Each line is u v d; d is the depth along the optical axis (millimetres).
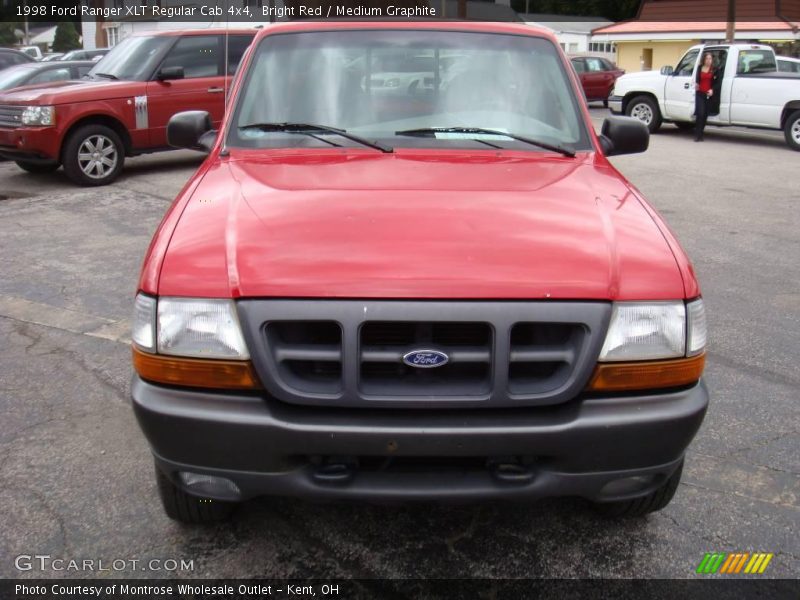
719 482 3299
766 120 14398
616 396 2328
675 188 10039
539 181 2943
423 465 2354
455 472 2340
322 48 3641
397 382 2266
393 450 2230
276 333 2262
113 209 8359
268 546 2842
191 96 10312
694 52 15328
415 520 3012
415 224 2477
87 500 3104
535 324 2281
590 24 48312
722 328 5090
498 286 2234
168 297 2309
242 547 2832
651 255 2436
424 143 3320
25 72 12188
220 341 2264
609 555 2818
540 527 2977
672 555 2822
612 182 3016
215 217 2568
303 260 2301
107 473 3303
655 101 16078
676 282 2367
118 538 2873
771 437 3682
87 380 4246
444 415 2260
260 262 2309
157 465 2512
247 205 2639
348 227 2451
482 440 2227
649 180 10602
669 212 8586
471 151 3277
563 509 3094
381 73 3545
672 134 16500
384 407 2248
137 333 2389
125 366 4438
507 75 3600
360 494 2309
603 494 2449
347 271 2258
